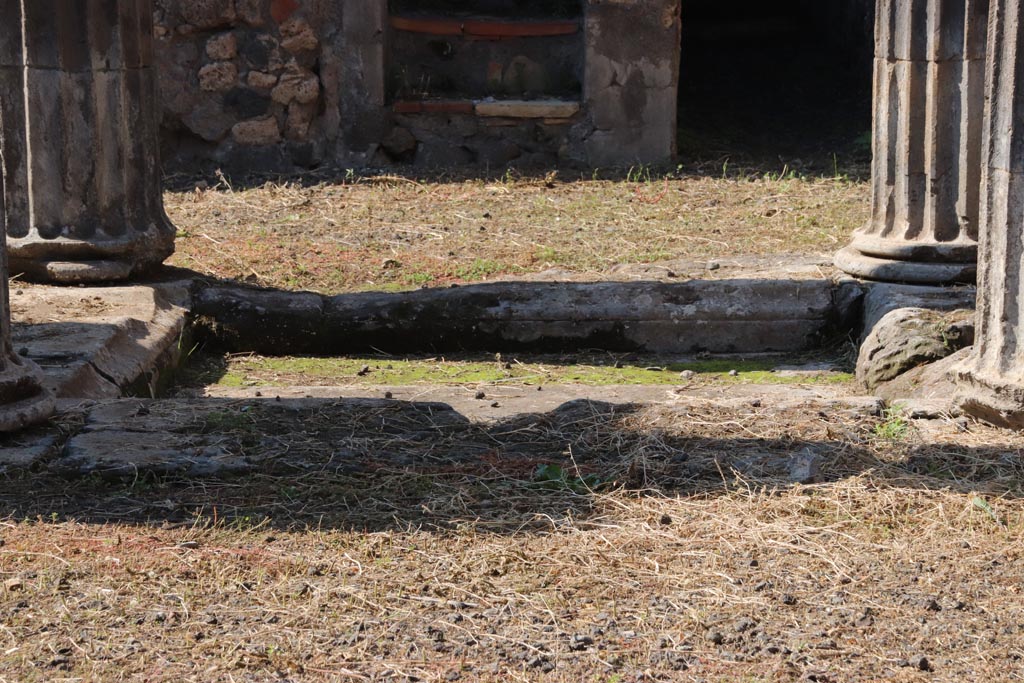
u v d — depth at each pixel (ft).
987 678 24.38
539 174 82.23
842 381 49.98
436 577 28.55
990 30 35.88
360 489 33.55
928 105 51.16
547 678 24.41
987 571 28.76
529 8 88.99
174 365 50.65
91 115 52.54
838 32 100.58
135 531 30.91
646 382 50.37
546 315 54.75
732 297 54.60
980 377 37.06
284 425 38.09
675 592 27.91
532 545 30.22
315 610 27.04
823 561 29.30
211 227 69.67
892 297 51.24
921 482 33.42
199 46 81.56
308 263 63.41
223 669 24.66
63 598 27.45
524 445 36.76
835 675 24.47
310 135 83.41
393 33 85.76
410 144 84.33
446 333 54.95
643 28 82.99
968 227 51.70
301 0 81.41
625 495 33.14
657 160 84.53
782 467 34.47
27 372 36.96
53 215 53.16
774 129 91.76
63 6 51.44
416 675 24.50
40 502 32.58
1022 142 35.27
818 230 67.77
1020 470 34.12
